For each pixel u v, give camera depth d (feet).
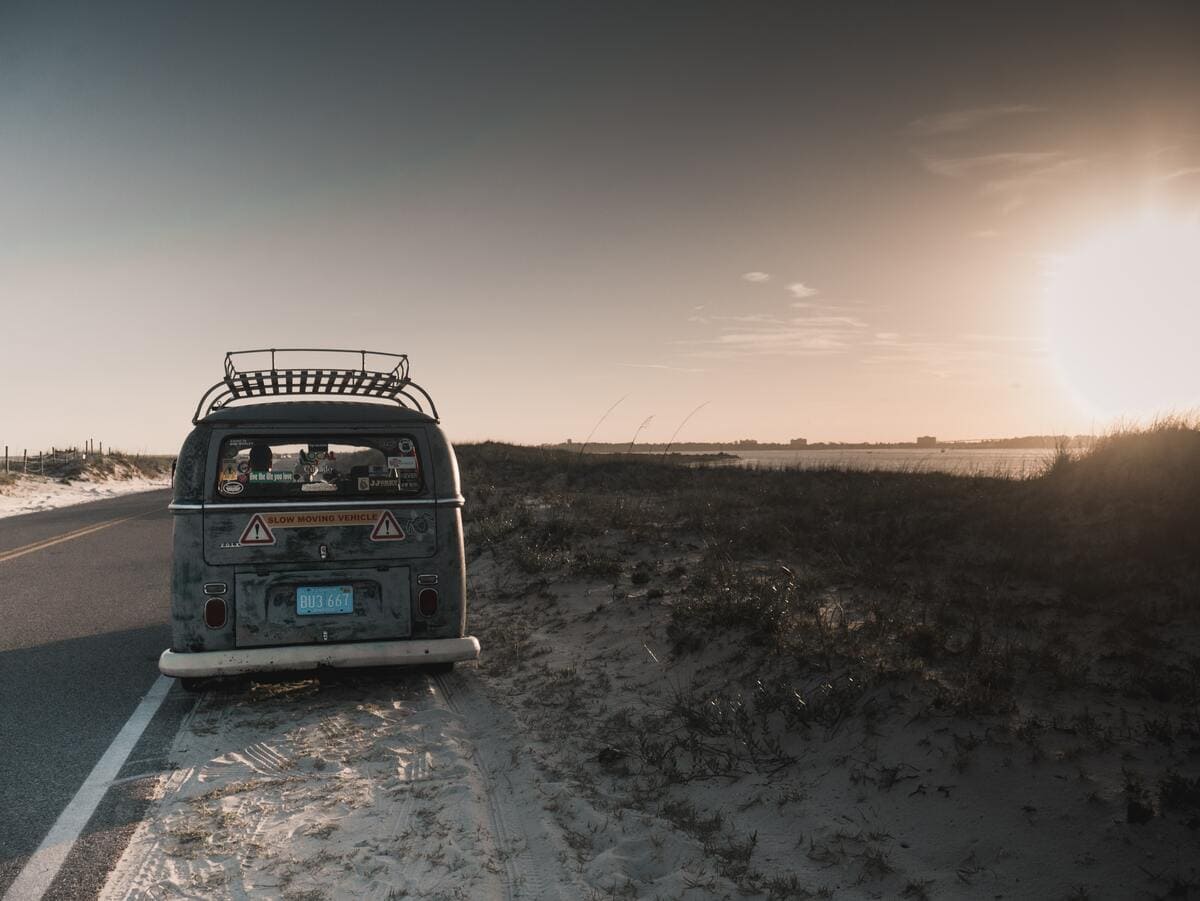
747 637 20.20
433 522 20.07
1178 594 19.16
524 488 62.69
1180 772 12.14
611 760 15.96
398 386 23.18
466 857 12.38
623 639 23.03
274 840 12.97
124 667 23.52
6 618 30.12
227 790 14.89
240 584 18.95
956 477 46.85
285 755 16.60
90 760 16.34
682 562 30.37
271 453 19.45
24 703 20.13
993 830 11.87
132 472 174.70
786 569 26.12
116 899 11.21
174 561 18.81
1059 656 17.01
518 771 15.79
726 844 12.71
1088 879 10.52
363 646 19.26
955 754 13.70
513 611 28.12
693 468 75.46
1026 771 12.84
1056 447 40.86
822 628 19.84
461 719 18.85
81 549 49.26
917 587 23.24
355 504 19.60
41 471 147.74
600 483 64.13
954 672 16.75
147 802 14.38
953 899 10.73
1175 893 9.87
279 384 22.99
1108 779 12.25
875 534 30.50
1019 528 27.86
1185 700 14.39
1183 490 27.32
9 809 14.07
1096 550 23.89
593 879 11.84
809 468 68.85
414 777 15.47
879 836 12.37
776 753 15.43
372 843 12.87
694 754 15.94
